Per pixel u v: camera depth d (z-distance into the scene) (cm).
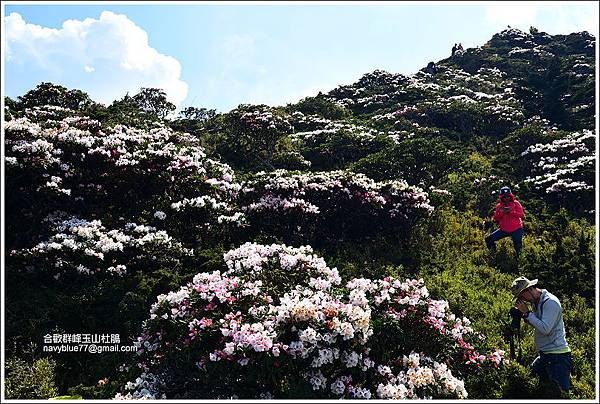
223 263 695
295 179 937
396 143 1527
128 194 840
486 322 646
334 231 953
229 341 402
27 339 531
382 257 874
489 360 474
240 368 392
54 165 775
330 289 495
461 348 473
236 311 442
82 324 572
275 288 499
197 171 901
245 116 1515
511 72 3312
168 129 1287
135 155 838
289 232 897
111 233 710
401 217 957
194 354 414
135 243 701
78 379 507
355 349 412
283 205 868
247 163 1426
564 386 460
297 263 547
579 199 1179
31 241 705
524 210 1146
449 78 3259
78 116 1128
